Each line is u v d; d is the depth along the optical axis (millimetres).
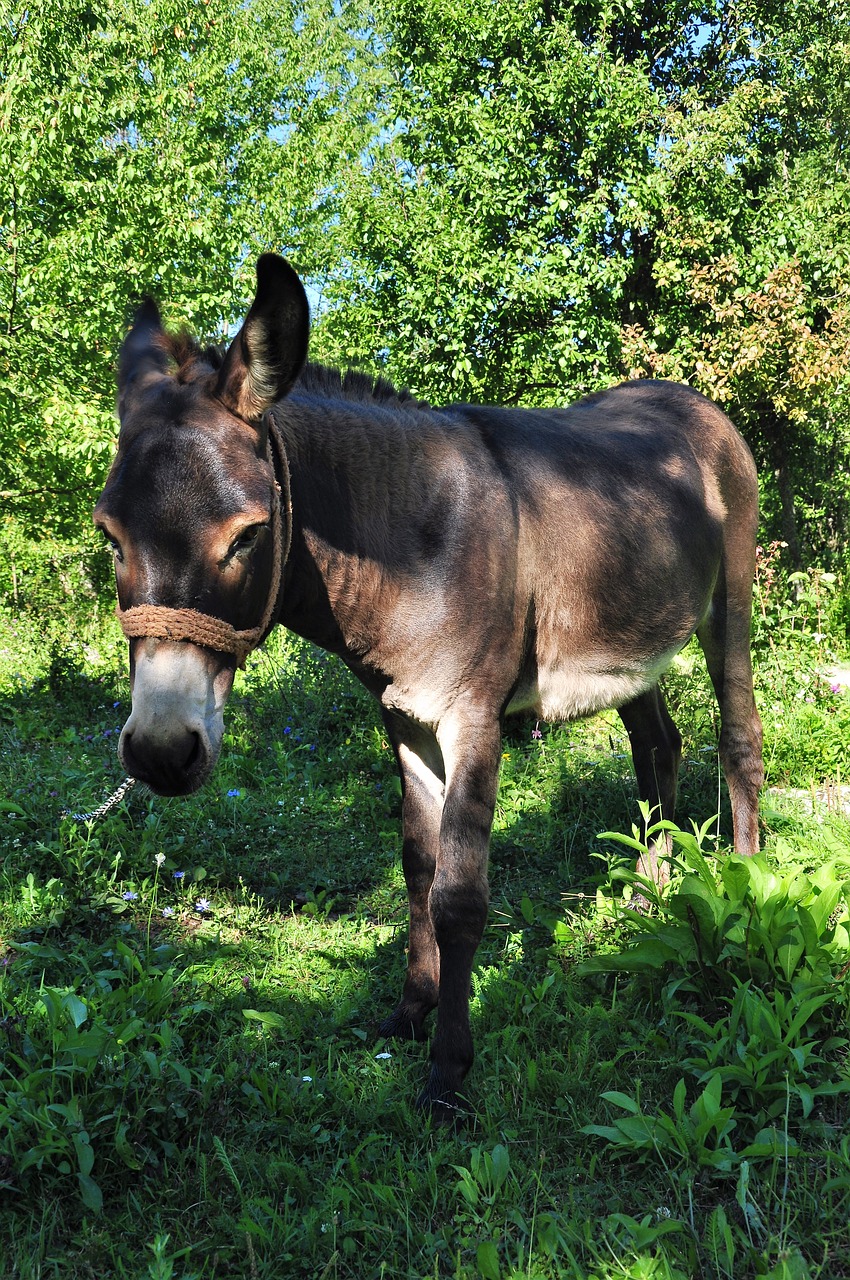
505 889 3627
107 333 9734
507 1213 1883
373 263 11039
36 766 4543
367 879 3834
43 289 9508
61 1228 1879
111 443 8781
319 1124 2168
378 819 4367
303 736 5363
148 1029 2340
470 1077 2396
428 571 2426
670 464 3359
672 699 5551
